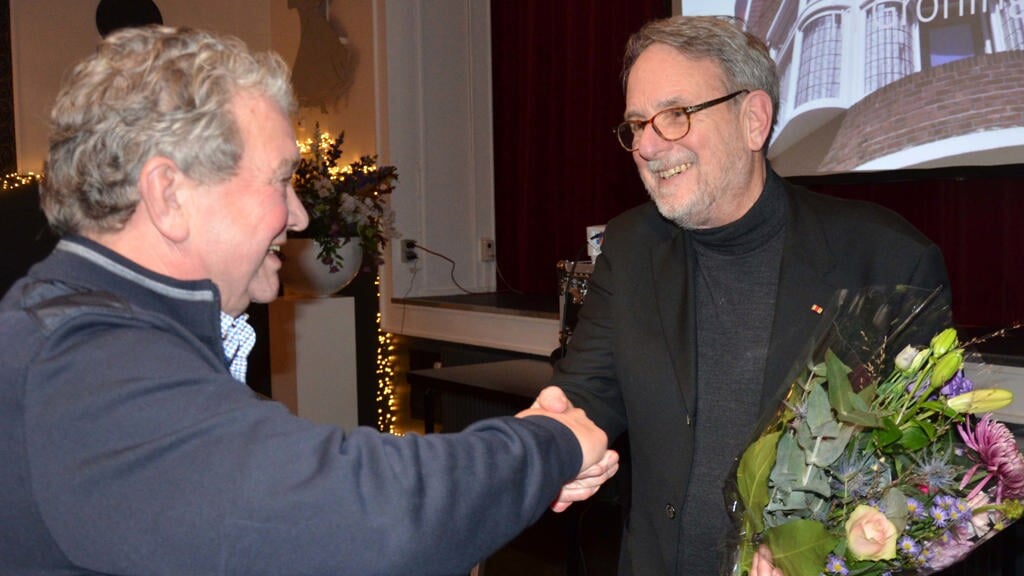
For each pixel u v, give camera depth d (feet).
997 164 9.53
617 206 14.98
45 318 2.73
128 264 2.92
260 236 3.05
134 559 2.52
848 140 10.74
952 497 3.49
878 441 3.52
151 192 2.87
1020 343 9.17
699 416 4.79
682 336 4.86
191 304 2.95
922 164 10.12
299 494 2.55
